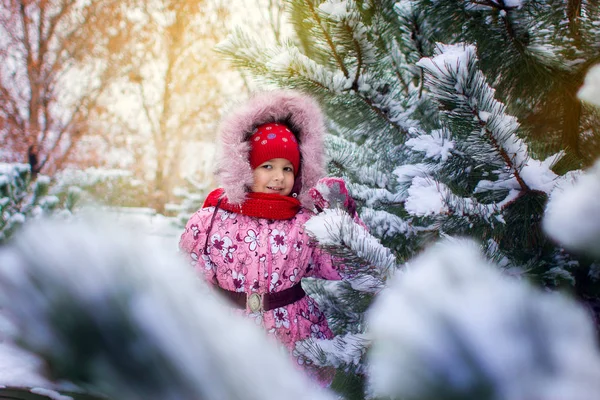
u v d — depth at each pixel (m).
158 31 13.34
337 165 1.91
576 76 1.22
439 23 1.47
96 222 0.13
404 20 1.51
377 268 0.90
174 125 13.86
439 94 0.89
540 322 0.12
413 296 0.13
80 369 0.12
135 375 0.12
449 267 0.14
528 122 1.40
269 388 0.14
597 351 0.12
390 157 1.75
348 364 1.01
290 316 1.69
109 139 11.24
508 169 0.99
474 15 1.38
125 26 11.71
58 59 10.05
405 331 0.13
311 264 1.82
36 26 9.83
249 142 1.80
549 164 1.04
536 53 1.26
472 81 0.86
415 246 1.35
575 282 1.09
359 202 1.62
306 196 1.84
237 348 0.13
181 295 0.13
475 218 1.00
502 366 0.12
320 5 1.29
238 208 1.77
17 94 9.63
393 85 1.76
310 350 1.04
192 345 0.13
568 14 1.22
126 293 0.12
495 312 0.13
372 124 1.65
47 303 0.11
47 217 0.13
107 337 0.12
